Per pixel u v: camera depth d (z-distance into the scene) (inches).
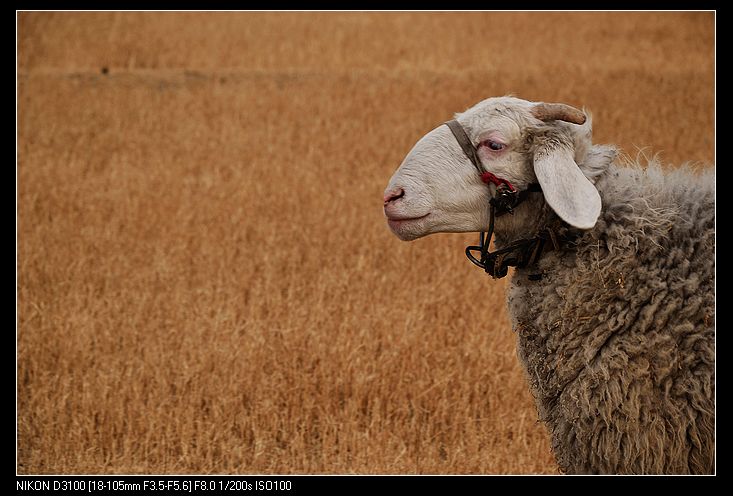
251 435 779.4
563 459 468.1
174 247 1245.7
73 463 736.3
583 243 450.9
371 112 2308.1
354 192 1558.8
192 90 2770.7
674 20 3937.0
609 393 430.9
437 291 1040.2
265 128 2202.3
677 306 428.1
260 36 3644.2
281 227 1366.9
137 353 909.2
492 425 772.0
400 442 744.3
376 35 3673.7
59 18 3836.1
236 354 848.9
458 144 461.7
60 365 875.4
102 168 1924.2
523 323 469.7
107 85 2834.6
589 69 2896.2
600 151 459.2
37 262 1208.2
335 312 982.4
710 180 459.8
